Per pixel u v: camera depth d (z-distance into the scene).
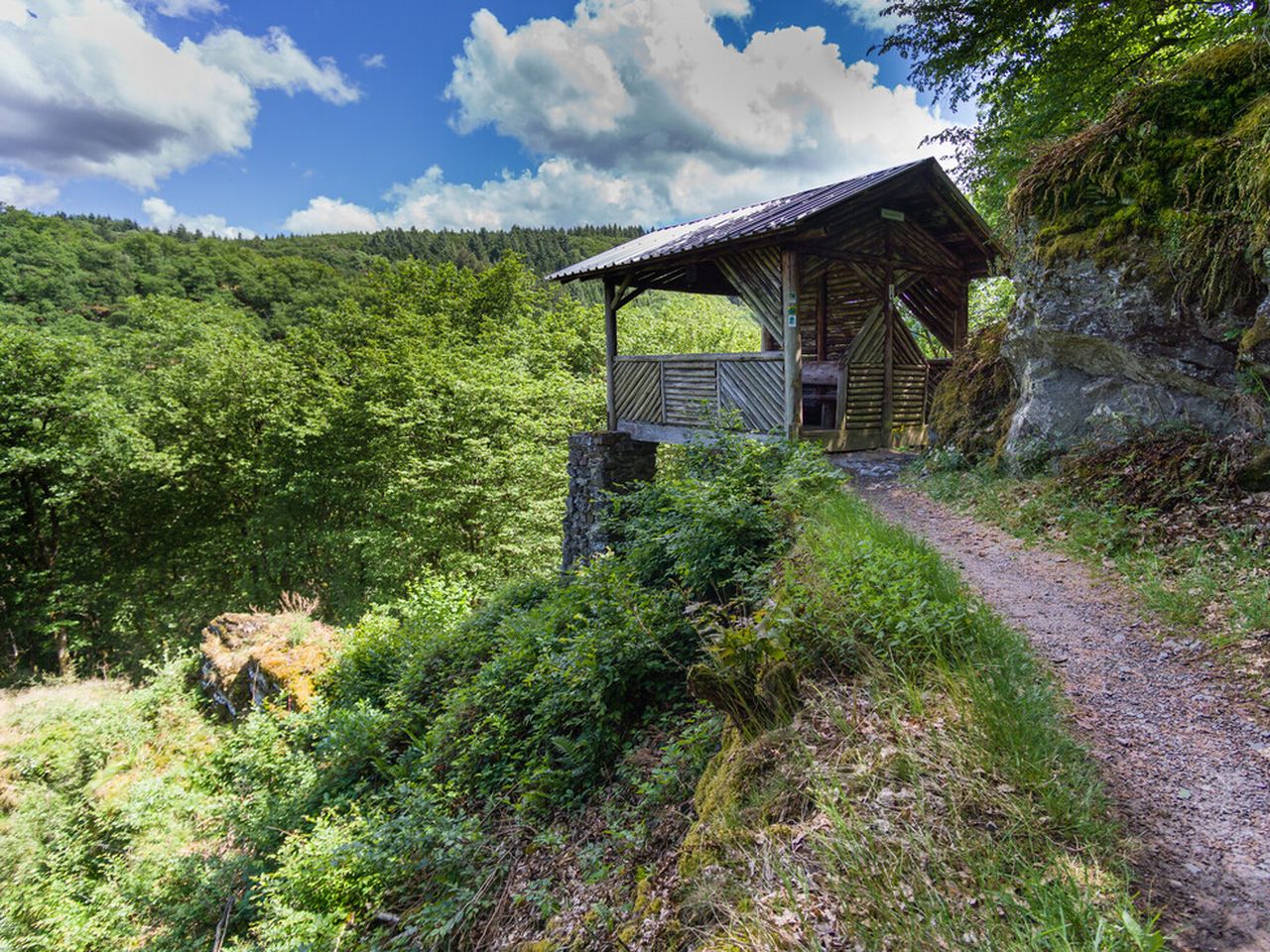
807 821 2.57
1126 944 1.75
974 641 3.34
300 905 4.92
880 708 2.98
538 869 4.25
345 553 20.88
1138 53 8.48
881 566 3.98
